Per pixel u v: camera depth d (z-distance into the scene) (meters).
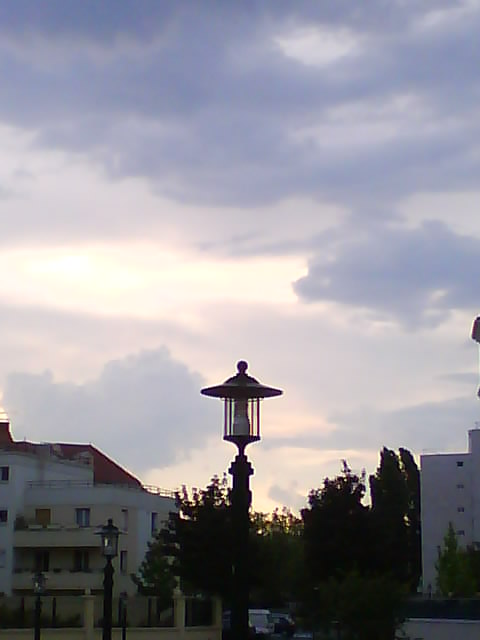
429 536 91.56
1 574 68.62
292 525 98.31
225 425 16.56
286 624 59.62
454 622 37.09
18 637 43.38
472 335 65.56
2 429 83.56
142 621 46.44
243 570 15.85
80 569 69.06
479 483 90.44
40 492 71.56
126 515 71.25
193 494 54.47
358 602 28.00
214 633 49.09
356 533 58.50
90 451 93.19
